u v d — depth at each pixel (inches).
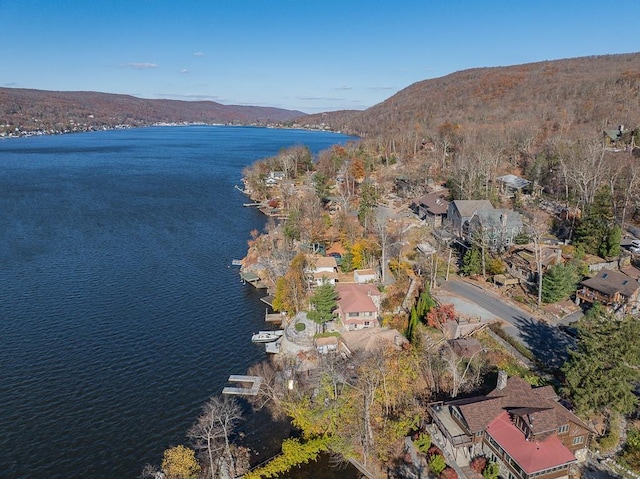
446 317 2733.8
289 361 2674.7
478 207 4109.3
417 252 3875.5
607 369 1911.9
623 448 1866.4
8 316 3122.5
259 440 2132.1
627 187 4121.6
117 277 3801.7
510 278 3250.5
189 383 2479.1
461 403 1974.7
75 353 2721.5
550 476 1664.6
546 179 5098.4
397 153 7534.5
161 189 7283.5
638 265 3245.6
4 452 2007.9
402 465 1921.8
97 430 2139.5
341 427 2116.1
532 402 1882.4
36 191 6939.0
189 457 1910.7
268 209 5949.8
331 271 3575.3
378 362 2273.6
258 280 3742.6
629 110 6771.7
